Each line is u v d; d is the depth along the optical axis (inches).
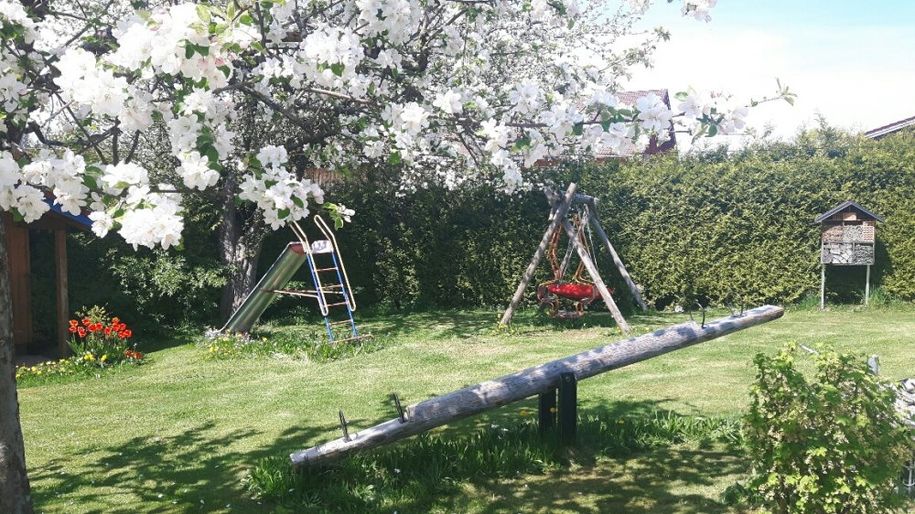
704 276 531.5
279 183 129.1
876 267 520.4
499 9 201.0
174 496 188.9
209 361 375.9
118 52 117.2
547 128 164.6
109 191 125.4
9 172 116.7
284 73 152.7
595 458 203.6
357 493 176.4
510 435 210.2
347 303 418.0
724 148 561.3
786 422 139.6
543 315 486.3
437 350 387.2
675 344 215.0
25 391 321.4
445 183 509.7
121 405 292.2
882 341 371.2
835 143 549.3
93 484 200.5
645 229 535.2
